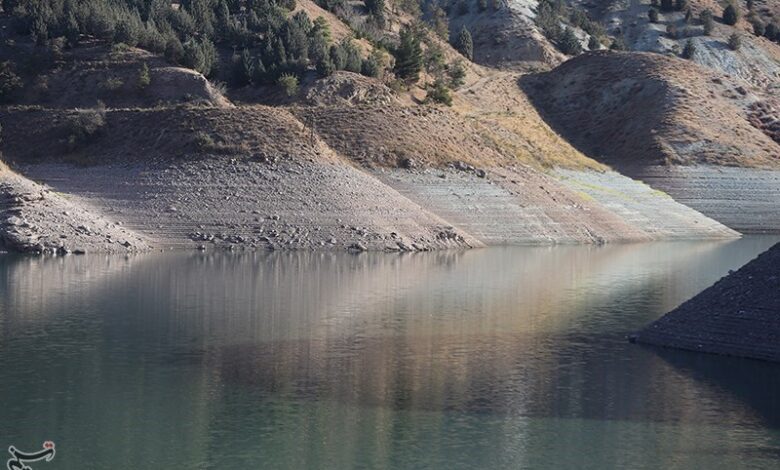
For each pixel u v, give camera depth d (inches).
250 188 4485.7
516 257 4205.2
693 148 6737.2
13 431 1706.4
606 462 1594.5
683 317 2379.4
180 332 2442.2
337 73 5925.2
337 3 7554.1
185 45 5910.4
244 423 1752.0
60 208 4092.0
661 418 1807.3
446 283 3339.1
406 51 6397.6
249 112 4995.1
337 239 4296.3
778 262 2348.7
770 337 2217.0
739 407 1876.2
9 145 4975.4
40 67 5782.5
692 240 5398.6
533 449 1646.2
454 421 1776.6
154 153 4749.0
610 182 5935.0
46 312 2677.2
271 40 6117.1
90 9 6072.8
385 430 1726.1
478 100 7268.7
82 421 1760.6
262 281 3284.9
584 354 2262.6
